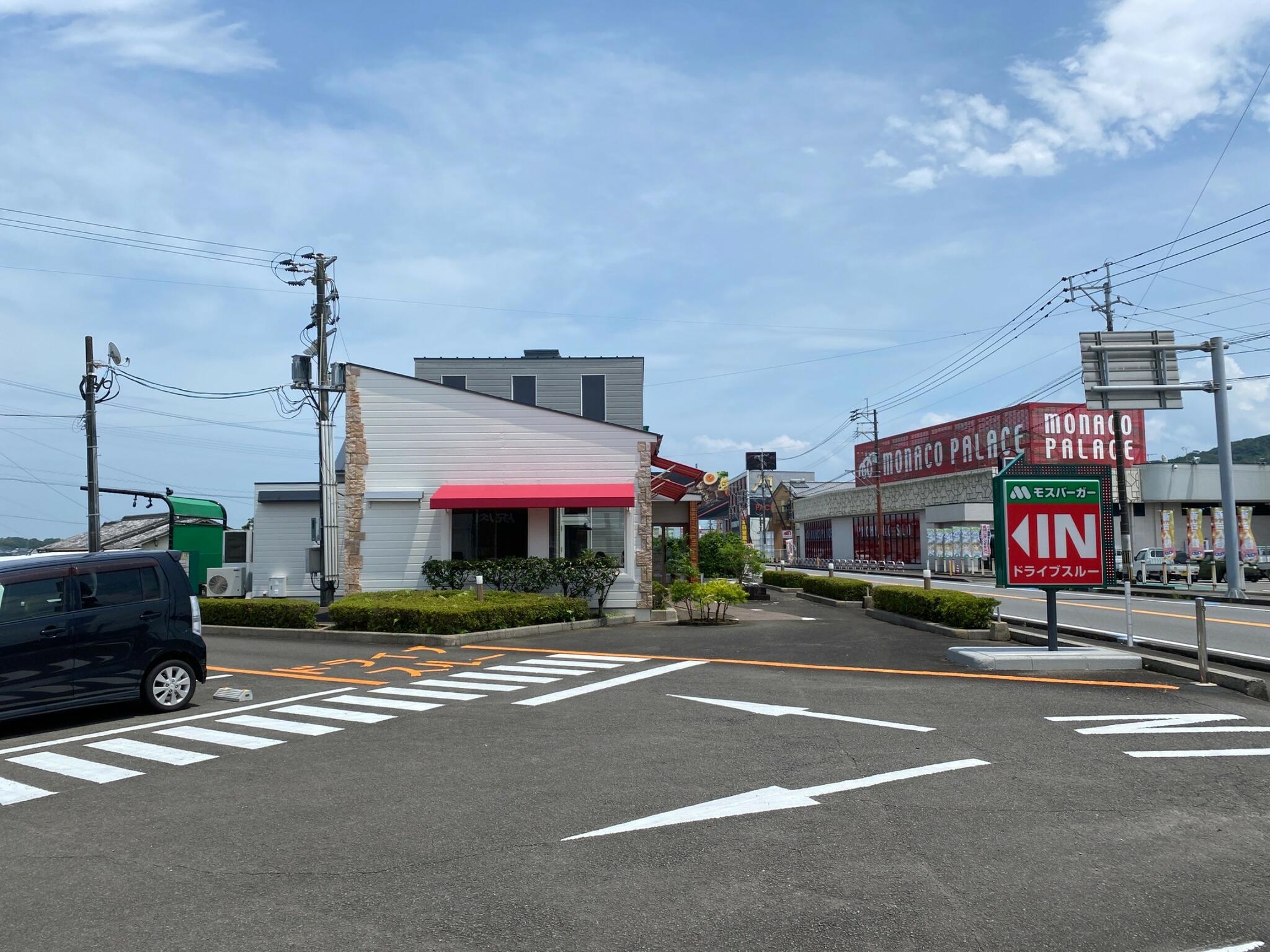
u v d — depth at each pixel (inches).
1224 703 404.5
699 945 168.9
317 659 599.8
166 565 435.5
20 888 205.0
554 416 863.7
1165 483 1955.0
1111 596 1264.8
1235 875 202.8
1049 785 274.1
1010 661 498.3
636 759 310.5
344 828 242.2
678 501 1100.5
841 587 1071.0
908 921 179.0
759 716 380.8
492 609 692.1
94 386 999.6
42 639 387.9
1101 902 188.2
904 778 280.8
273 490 1214.9
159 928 180.5
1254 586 1541.6
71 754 344.2
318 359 916.6
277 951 169.0
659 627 791.1
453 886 199.3
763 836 228.8
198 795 281.6
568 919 181.0
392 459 856.3
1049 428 1983.3
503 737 350.6
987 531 1956.2
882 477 2726.4
